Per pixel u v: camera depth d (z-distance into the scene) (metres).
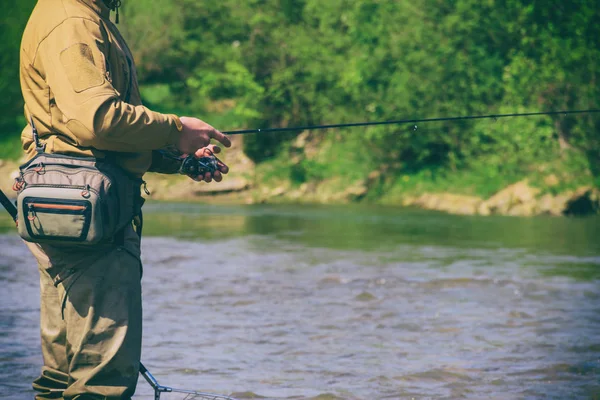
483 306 9.09
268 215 20.56
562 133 23.42
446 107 24.38
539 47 23.62
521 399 5.70
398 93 24.72
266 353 6.98
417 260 12.79
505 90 24.02
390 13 25.34
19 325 7.86
